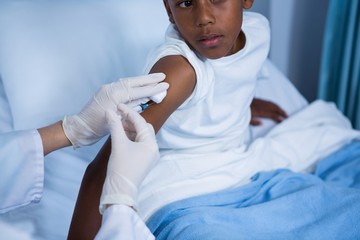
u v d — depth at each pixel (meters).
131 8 1.29
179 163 0.89
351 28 1.56
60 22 1.18
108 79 1.18
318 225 0.80
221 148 0.96
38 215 0.90
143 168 0.65
